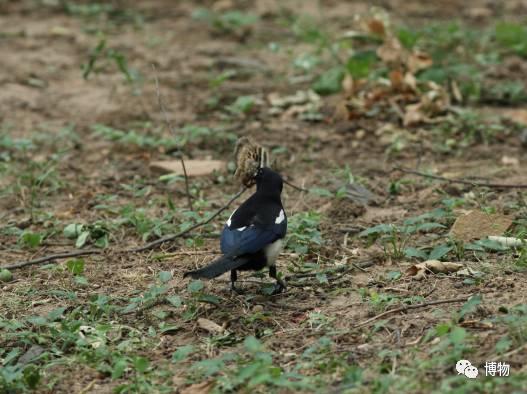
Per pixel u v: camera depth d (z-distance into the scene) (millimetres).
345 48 18703
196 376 8672
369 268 11039
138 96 18328
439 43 19281
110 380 8859
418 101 16875
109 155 15680
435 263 10648
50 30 22328
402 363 8461
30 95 18391
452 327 8609
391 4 24453
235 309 10117
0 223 13047
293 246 11633
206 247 11969
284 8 24359
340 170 14383
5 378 8625
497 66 19469
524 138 15586
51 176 14508
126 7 24766
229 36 22297
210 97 18234
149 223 12523
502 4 24734
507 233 11500
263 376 7805
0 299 10664
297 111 17156
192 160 15234
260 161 10938
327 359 8727
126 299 10438
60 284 11039
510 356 8305
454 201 12508
